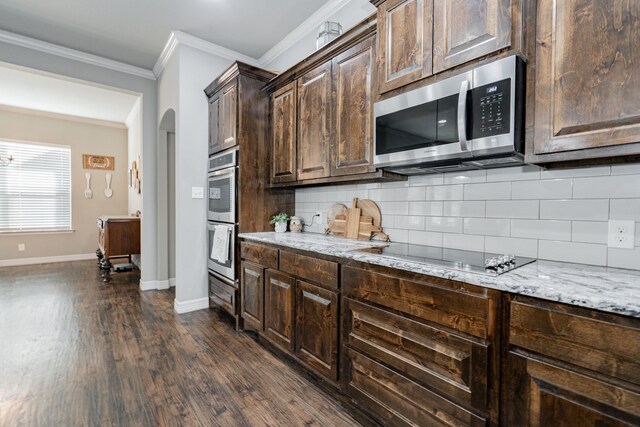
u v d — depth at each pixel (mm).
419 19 1543
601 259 1302
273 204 2939
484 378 1098
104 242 4434
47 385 1878
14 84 4328
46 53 3332
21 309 3219
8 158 5379
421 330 1293
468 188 1751
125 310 3213
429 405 1268
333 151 2148
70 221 5938
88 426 1534
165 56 3471
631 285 990
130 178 6113
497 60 1255
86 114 5766
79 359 2197
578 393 892
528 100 1219
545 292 949
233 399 1767
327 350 1779
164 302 3486
